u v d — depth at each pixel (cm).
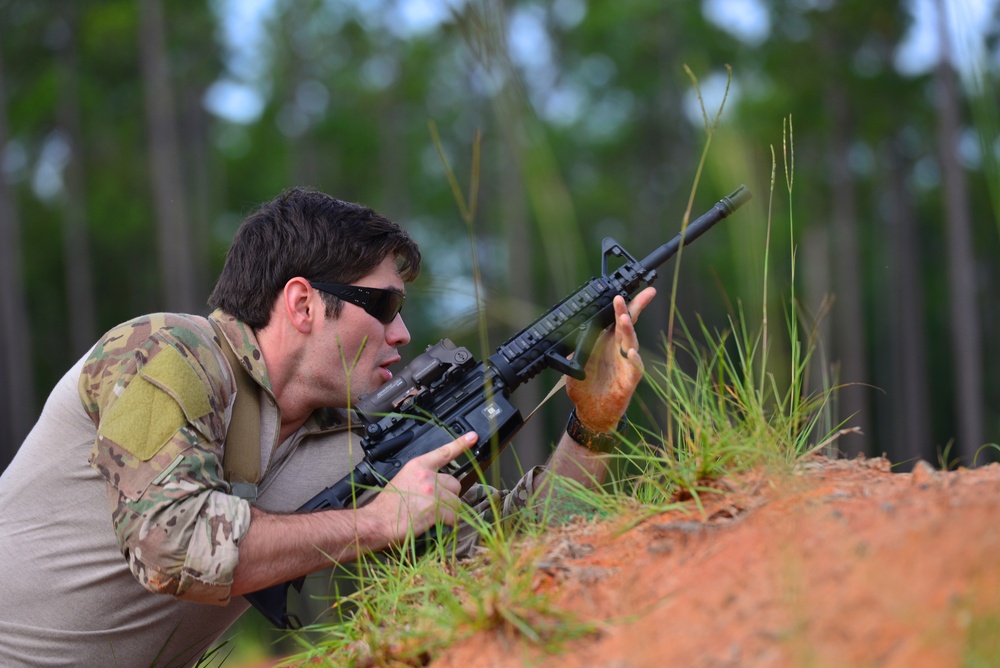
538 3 3328
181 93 2838
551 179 192
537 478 271
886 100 2734
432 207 3375
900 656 139
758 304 229
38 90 2664
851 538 166
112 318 3067
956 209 2036
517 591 184
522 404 2133
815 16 2723
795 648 145
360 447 278
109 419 229
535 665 170
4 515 246
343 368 266
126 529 222
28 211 2911
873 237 3350
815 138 2803
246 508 226
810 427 232
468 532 265
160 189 2216
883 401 3262
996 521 154
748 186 212
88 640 244
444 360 259
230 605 263
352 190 3312
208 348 244
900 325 3050
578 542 209
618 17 3095
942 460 217
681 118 3275
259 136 3139
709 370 230
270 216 264
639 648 162
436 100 3312
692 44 3044
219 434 238
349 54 3103
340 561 235
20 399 2248
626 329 254
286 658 228
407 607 210
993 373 2845
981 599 141
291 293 258
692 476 214
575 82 3519
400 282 276
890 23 2653
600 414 263
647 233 3456
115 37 2559
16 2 2647
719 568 176
